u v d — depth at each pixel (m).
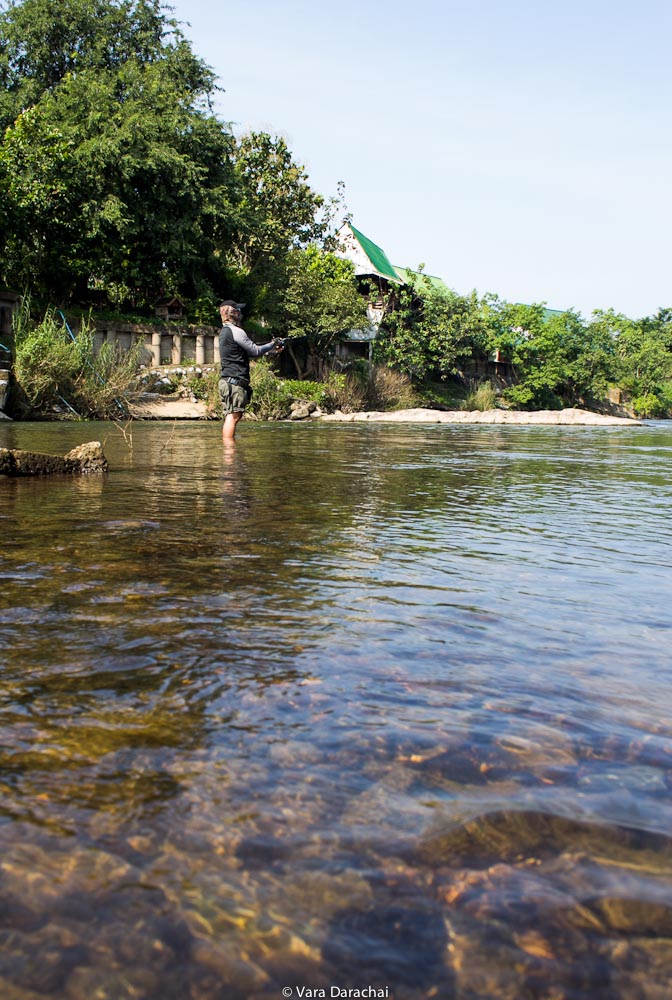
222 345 10.43
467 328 51.47
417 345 49.50
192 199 31.59
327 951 0.87
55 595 2.35
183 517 3.95
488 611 2.32
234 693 1.60
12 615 2.12
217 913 0.92
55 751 1.32
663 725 1.49
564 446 13.21
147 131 30.05
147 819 1.11
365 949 0.87
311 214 41.94
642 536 3.85
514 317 60.47
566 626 2.19
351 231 51.38
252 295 39.34
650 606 2.44
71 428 14.41
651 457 10.73
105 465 6.26
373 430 18.17
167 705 1.53
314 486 5.62
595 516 4.57
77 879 0.97
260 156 40.09
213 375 27.06
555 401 62.72
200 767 1.27
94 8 34.50
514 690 1.66
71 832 1.08
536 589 2.64
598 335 65.19
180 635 1.99
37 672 1.70
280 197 40.53
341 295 41.34
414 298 52.22
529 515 4.54
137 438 11.66
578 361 61.81
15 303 24.00
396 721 1.48
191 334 32.19
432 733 1.43
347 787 1.22
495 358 61.78
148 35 35.16
